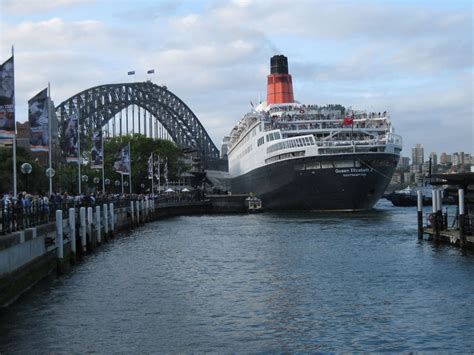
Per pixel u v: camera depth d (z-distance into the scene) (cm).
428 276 4794
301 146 12238
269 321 3519
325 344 3069
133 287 4538
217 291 4378
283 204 13438
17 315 3650
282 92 16912
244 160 16888
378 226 9262
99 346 3066
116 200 10012
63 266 5316
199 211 16862
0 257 3584
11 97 4409
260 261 5831
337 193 12162
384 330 3294
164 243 7669
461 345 3019
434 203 6788
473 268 5078
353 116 12325
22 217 4200
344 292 4266
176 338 3195
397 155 12462
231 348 3027
